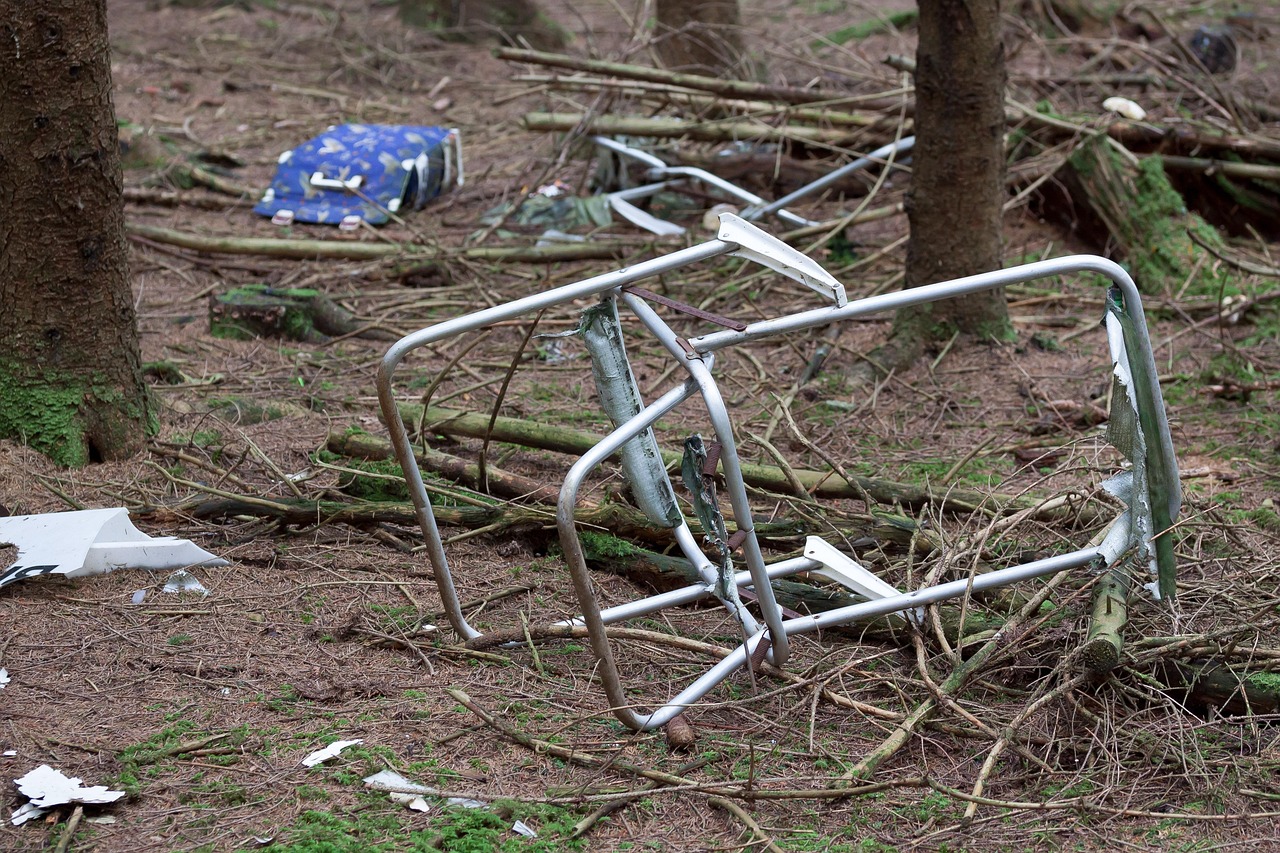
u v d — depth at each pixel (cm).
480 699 348
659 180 912
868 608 346
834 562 355
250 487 468
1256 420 561
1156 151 827
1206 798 307
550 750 321
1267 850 288
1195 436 550
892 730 335
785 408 497
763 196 903
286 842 282
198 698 344
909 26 1488
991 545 418
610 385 337
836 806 304
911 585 395
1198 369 625
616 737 330
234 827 288
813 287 320
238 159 1067
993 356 642
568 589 412
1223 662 346
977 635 363
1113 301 337
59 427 484
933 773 319
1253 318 679
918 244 647
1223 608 379
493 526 436
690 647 361
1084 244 805
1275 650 344
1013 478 481
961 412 583
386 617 390
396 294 746
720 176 903
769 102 923
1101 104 998
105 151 476
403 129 983
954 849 288
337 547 439
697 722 339
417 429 519
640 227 863
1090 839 293
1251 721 329
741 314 711
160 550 414
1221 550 420
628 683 358
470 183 1010
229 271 800
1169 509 345
